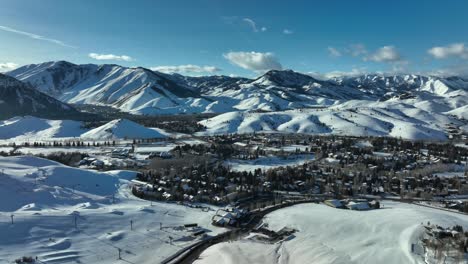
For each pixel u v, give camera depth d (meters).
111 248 110.19
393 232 124.62
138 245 113.81
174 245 116.00
